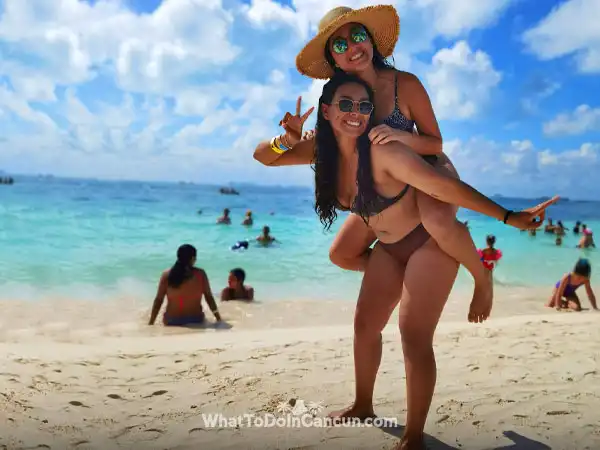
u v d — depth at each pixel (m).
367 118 3.04
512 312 10.16
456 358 5.17
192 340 6.65
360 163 3.06
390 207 3.12
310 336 6.78
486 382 4.41
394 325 7.99
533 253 19.52
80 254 15.90
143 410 3.91
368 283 3.44
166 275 8.60
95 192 71.38
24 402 3.98
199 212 34.00
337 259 3.69
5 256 15.05
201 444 3.33
